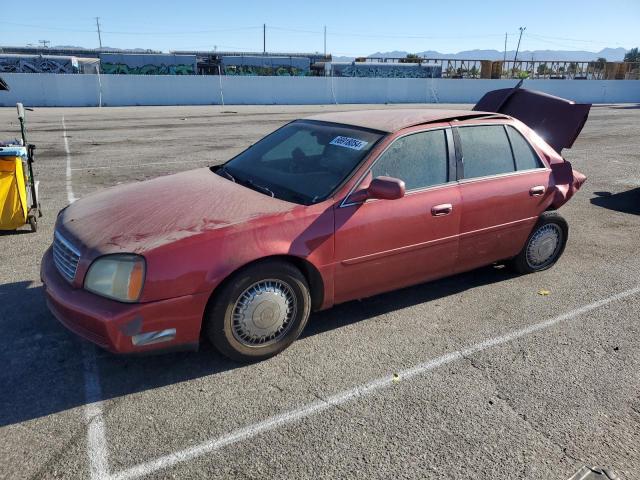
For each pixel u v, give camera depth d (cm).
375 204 382
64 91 2594
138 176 941
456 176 432
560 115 571
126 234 326
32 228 609
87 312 305
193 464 266
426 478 262
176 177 438
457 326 419
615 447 287
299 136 454
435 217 413
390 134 402
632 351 388
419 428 297
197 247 318
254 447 279
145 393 321
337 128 438
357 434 291
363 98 3238
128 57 3738
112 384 329
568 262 569
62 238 346
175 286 311
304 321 371
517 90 623
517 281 512
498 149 466
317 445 282
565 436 295
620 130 1903
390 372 352
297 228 350
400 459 273
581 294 486
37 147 1259
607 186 969
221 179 421
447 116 442
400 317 431
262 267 338
